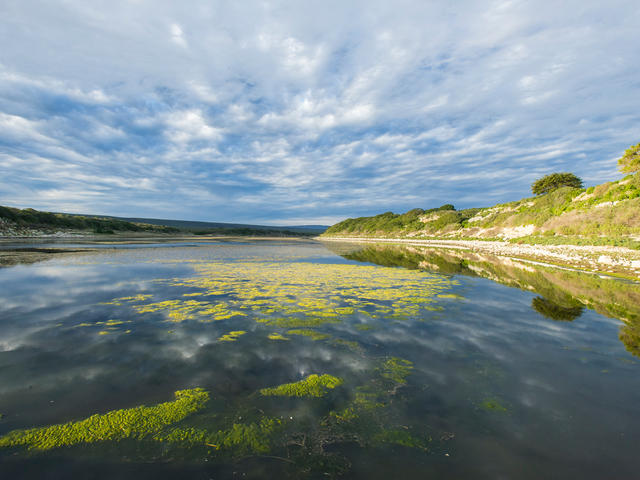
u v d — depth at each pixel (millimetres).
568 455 3568
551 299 11227
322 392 4871
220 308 9773
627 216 25031
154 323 8172
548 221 36156
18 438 3746
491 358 6207
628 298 11227
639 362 6047
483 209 63469
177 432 3918
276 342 6965
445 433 3943
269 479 3209
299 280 15195
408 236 68188
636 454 3588
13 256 22734
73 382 5059
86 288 12336
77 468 3340
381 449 3660
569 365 5906
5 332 7344
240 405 4504
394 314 9312
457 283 14539
